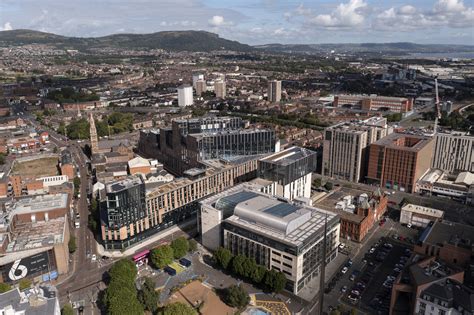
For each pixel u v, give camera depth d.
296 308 193.00
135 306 176.12
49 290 186.12
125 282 194.38
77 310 192.50
